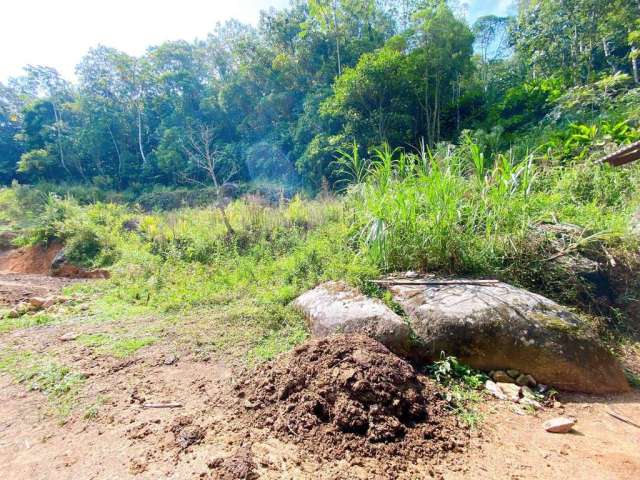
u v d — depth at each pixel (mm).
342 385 1862
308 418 1765
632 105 7875
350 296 3020
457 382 2205
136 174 22922
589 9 13773
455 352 2379
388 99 12758
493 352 2309
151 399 2129
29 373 2547
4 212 14438
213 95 23609
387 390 1839
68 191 18266
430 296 2799
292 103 20234
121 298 4836
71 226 9258
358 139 12719
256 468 1483
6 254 10445
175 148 20531
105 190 21406
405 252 3500
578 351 2191
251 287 4363
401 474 1448
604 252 3084
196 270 5453
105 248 8227
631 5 12602
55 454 1659
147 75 25250
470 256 3254
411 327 2586
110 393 2227
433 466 1501
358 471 1461
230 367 2518
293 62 20203
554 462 1528
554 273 3045
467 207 3396
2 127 27859
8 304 4875
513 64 20781
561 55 16594
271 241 6285
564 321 2354
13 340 3266
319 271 4125
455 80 13664
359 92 12211
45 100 25344
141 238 8125
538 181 4555
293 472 1464
